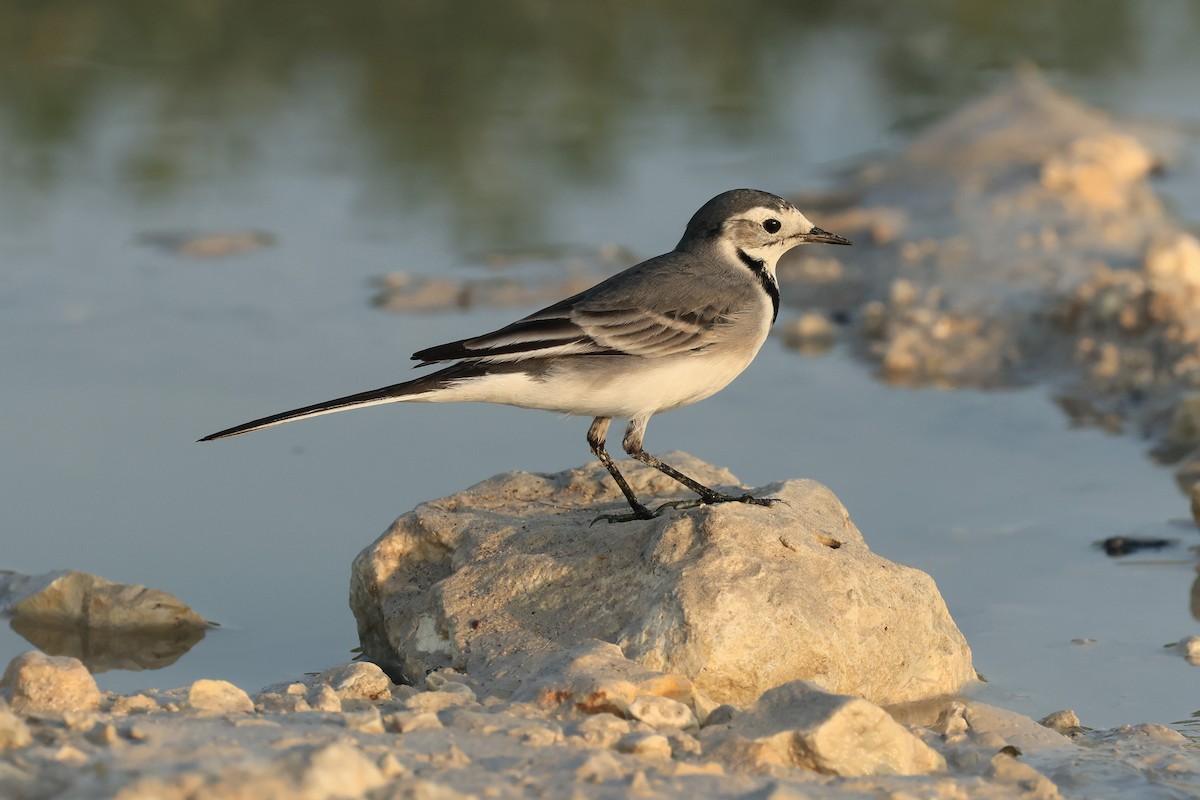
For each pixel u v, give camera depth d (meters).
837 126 24.70
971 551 12.53
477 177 22.64
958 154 22.23
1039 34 29.50
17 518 13.00
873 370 16.95
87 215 21.20
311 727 7.85
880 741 8.19
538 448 14.73
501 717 8.23
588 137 24.22
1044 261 18.86
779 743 8.05
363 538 12.77
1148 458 14.59
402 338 17.19
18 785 6.57
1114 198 20.66
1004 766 8.24
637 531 10.49
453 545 10.99
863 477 14.09
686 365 11.30
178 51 28.41
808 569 9.92
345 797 6.38
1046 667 10.53
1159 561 12.33
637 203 21.48
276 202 21.75
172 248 20.08
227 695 8.50
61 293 18.56
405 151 23.56
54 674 8.22
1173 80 26.69
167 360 16.53
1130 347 16.55
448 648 10.20
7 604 11.60
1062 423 15.45
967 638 10.98
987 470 14.29
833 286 19.19
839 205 21.42
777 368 17.05
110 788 6.40
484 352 10.95
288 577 12.14
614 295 11.34
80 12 30.31
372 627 11.11
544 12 30.94
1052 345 17.00
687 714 8.44
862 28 30.16
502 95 26.14
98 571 12.13
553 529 10.79
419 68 27.56
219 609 11.66
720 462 14.38
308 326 17.58
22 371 16.16
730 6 31.31
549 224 20.77
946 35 29.55
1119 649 10.82
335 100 25.91
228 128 24.53
